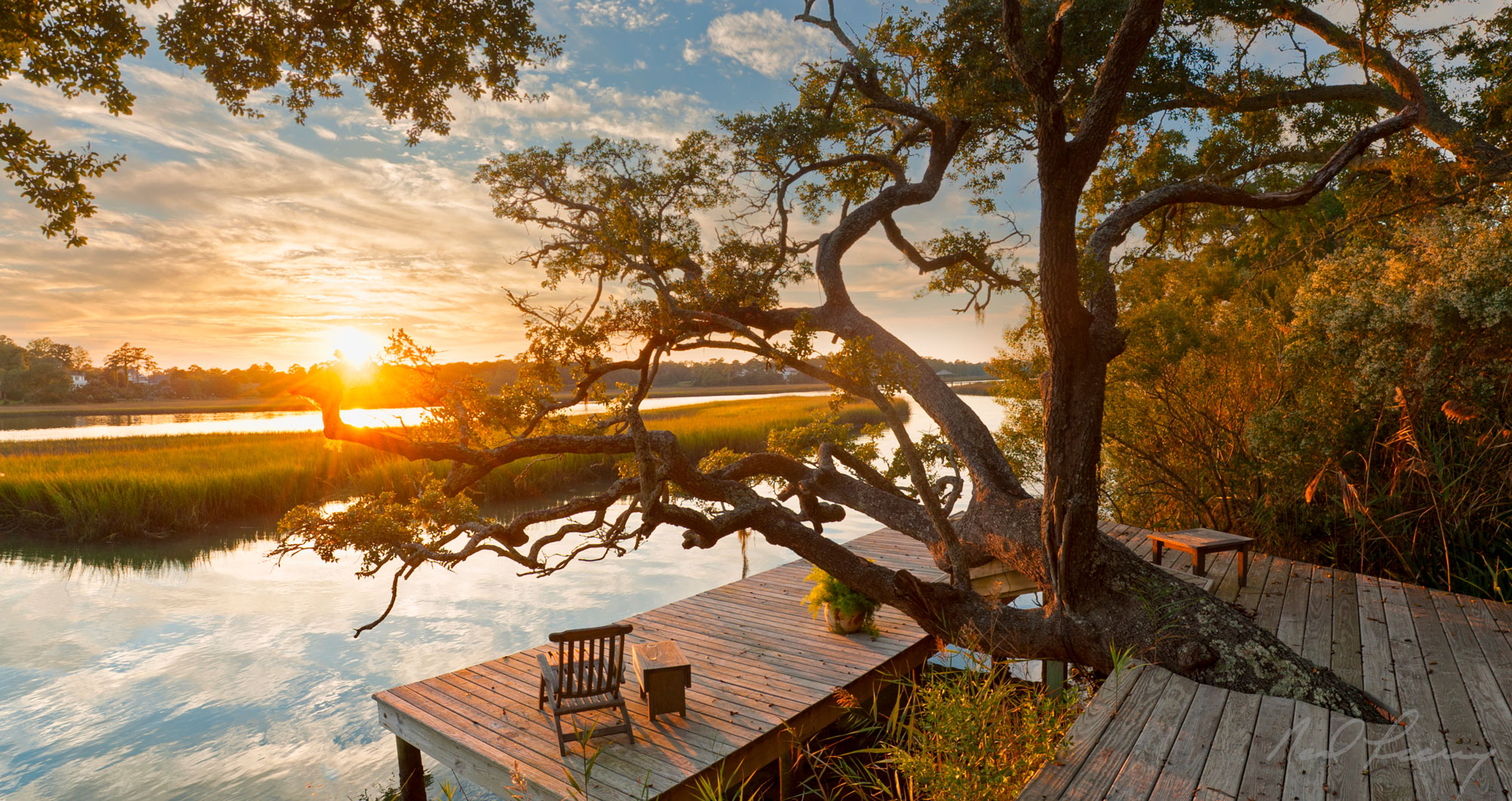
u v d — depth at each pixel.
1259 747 3.40
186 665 9.00
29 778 6.47
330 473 20.30
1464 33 9.33
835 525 17.44
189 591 12.29
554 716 5.37
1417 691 4.07
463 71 8.27
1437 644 4.82
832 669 6.51
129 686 8.39
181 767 6.64
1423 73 9.88
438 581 12.88
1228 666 4.25
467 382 6.10
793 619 7.91
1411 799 2.92
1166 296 10.09
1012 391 10.07
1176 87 9.20
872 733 6.43
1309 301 7.38
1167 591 4.93
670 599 11.62
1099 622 4.92
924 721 3.89
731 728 5.41
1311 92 9.57
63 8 6.96
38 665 9.01
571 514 6.43
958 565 5.60
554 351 6.09
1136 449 9.05
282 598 11.84
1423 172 9.19
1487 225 6.77
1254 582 6.35
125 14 7.14
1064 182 4.58
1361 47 9.02
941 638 5.85
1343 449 7.34
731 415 40.41
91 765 6.67
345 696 8.11
